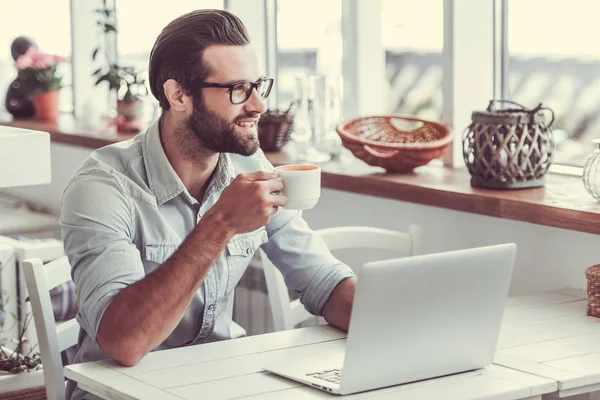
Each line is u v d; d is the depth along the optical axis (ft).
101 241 7.34
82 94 18.48
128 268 7.29
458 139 11.73
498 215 9.60
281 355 7.19
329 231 9.80
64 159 16.80
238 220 7.09
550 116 11.35
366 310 6.07
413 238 10.21
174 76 7.61
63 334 8.32
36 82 17.72
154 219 7.76
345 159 12.55
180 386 6.46
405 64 12.98
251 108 7.64
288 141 13.16
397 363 6.37
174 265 7.07
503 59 11.84
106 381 6.56
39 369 10.01
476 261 6.45
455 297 6.44
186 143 7.77
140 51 17.53
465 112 11.75
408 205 11.16
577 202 9.27
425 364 6.52
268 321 13.03
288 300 9.44
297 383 6.54
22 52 18.12
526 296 9.13
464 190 10.06
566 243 9.48
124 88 15.76
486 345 6.77
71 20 18.33
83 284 7.27
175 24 7.70
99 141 15.08
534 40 11.43
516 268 10.04
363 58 13.19
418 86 12.81
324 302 8.20
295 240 8.54
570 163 11.19
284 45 14.80
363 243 10.00
